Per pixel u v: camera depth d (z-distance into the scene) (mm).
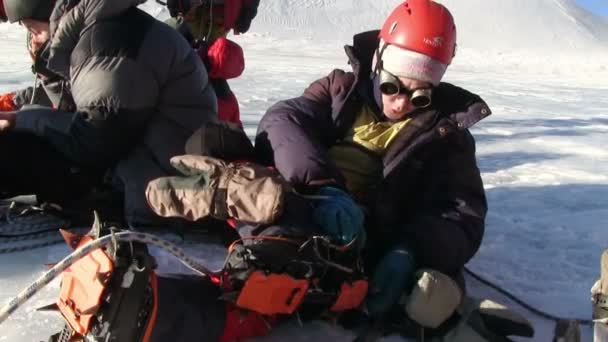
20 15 2912
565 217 3895
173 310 1865
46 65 3039
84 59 2758
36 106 2965
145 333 1783
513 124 8781
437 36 2486
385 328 2258
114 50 2750
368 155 2688
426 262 2396
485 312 2182
